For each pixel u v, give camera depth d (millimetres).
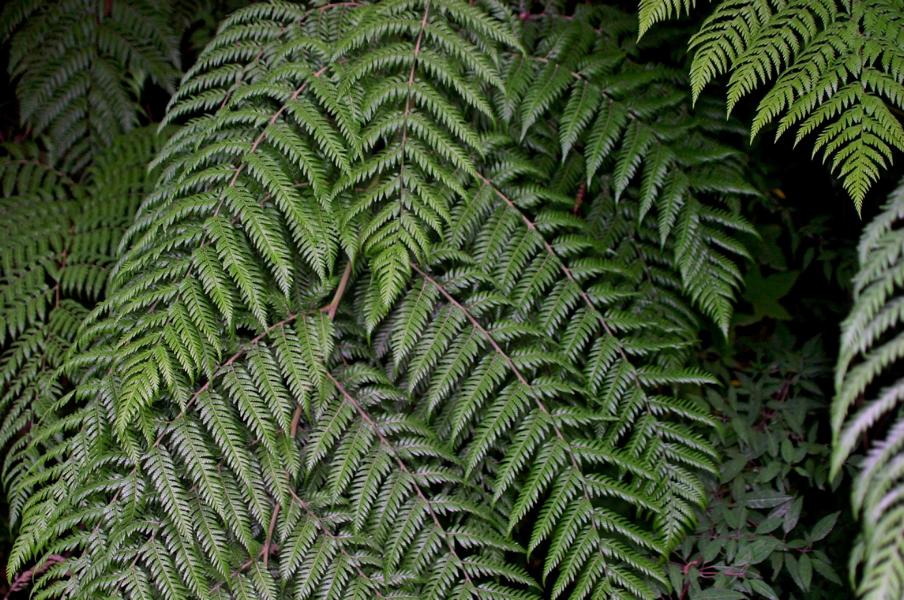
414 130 2176
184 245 2145
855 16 2018
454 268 2268
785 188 3059
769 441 2479
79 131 3264
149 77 3547
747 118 2689
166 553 1937
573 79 2502
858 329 1375
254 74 2359
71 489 2004
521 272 2412
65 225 3012
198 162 2131
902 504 1271
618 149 2639
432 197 2129
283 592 2055
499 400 2117
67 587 1944
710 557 2256
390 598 2033
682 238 2379
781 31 2047
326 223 2100
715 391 2684
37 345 2803
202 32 3371
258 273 2049
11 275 2828
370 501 2059
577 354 2303
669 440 2400
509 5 2703
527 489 2053
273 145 2152
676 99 2461
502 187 2373
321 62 2320
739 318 2838
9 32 3193
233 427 1975
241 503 1994
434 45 2359
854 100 1999
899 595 1266
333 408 2135
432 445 2135
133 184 3039
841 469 2377
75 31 3227
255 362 2029
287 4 2529
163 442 2041
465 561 2074
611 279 2502
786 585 2447
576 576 2453
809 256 2914
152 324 1978
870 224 1450
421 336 2264
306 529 2035
